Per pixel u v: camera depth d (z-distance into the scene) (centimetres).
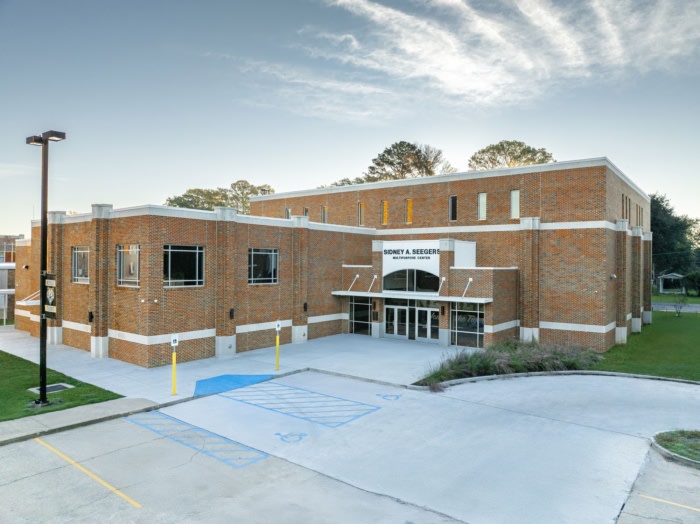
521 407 1742
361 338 3142
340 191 3997
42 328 1691
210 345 2498
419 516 985
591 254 2806
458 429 1503
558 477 1169
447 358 2377
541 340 2959
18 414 1575
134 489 1099
